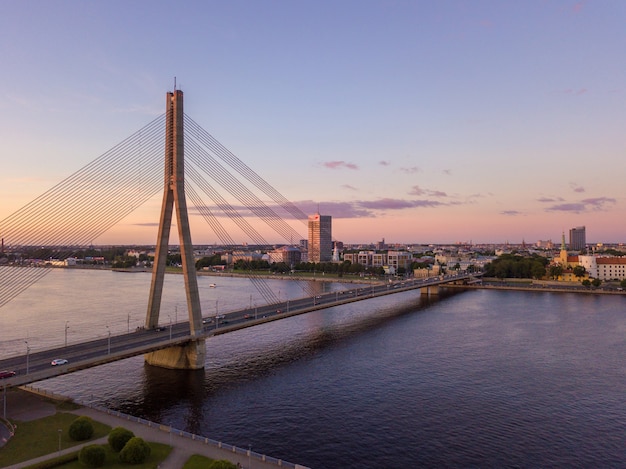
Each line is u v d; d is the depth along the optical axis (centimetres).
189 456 5909
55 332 13888
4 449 5953
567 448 6912
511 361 11394
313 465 6397
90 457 5541
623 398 8875
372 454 6719
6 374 7331
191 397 8906
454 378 10088
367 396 9000
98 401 8644
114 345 9550
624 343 13200
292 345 13362
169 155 11438
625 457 6669
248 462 5769
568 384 9669
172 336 10569
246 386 9588
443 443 7050
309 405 8531
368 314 19250
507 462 6506
